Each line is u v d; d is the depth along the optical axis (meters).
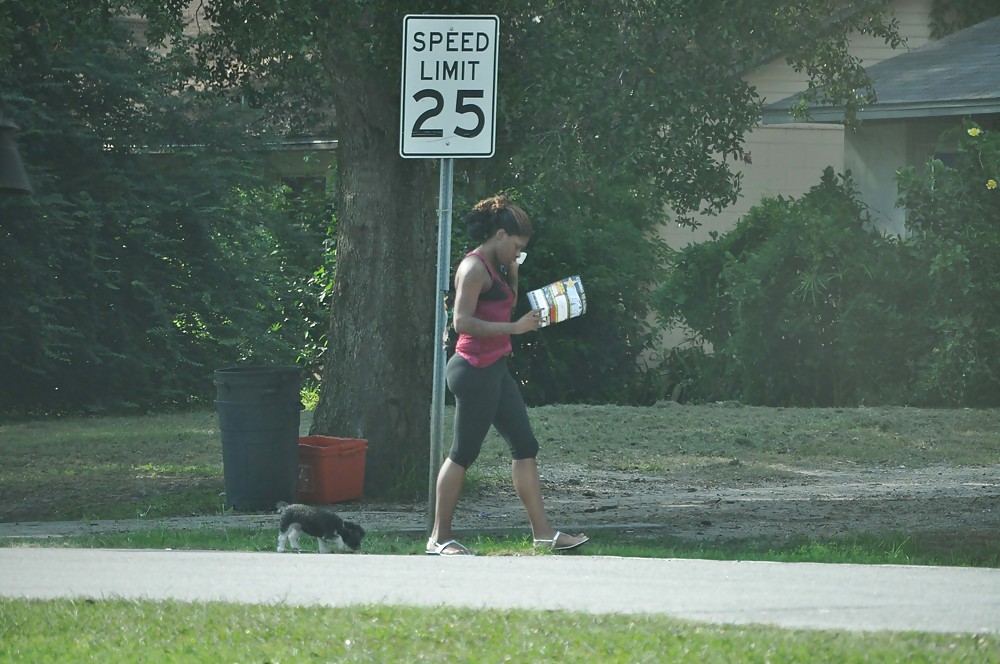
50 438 69.44
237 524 41.09
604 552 32.25
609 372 89.50
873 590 24.78
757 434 67.88
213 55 53.16
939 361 78.69
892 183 87.81
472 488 50.44
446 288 33.84
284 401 45.72
